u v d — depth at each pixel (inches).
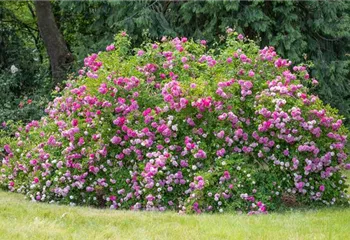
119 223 237.1
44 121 367.6
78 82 351.3
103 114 320.2
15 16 679.7
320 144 305.0
